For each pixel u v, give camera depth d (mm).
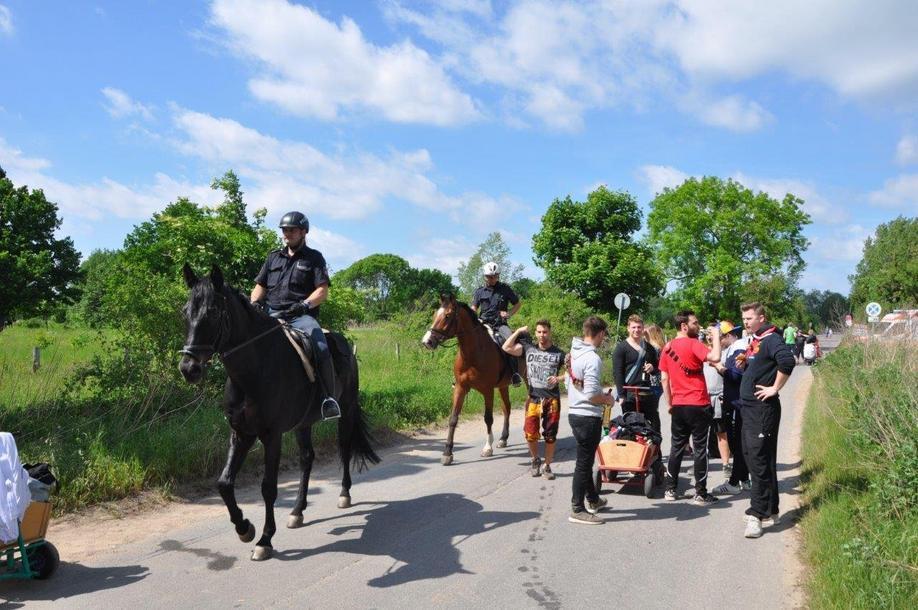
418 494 7633
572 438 11523
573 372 6508
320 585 4910
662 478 8156
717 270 47312
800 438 10844
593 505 6852
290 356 5820
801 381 21391
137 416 8664
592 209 31672
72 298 9789
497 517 6711
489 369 9523
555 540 5992
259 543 5477
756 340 6320
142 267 10555
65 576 5055
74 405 8750
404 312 23031
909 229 64312
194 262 10758
